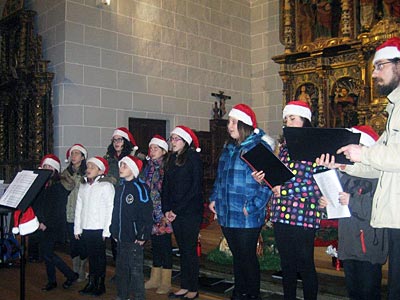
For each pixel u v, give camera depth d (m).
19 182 3.46
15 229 3.45
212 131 9.32
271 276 4.53
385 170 2.17
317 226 3.06
